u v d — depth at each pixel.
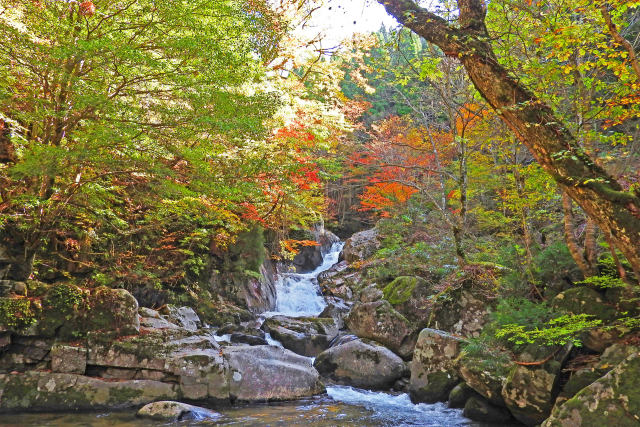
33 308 8.27
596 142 6.82
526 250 9.13
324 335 12.06
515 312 7.05
